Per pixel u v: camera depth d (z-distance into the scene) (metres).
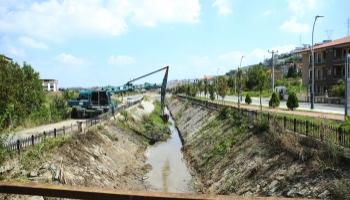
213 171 26.86
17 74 31.55
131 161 32.56
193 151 36.69
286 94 68.69
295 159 18.14
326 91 58.84
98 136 31.39
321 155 16.23
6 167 16.45
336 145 15.86
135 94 128.88
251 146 24.70
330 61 63.25
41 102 35.94
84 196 3.49
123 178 26.36
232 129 31.91
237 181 21.59
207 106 53.97
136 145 40.28
